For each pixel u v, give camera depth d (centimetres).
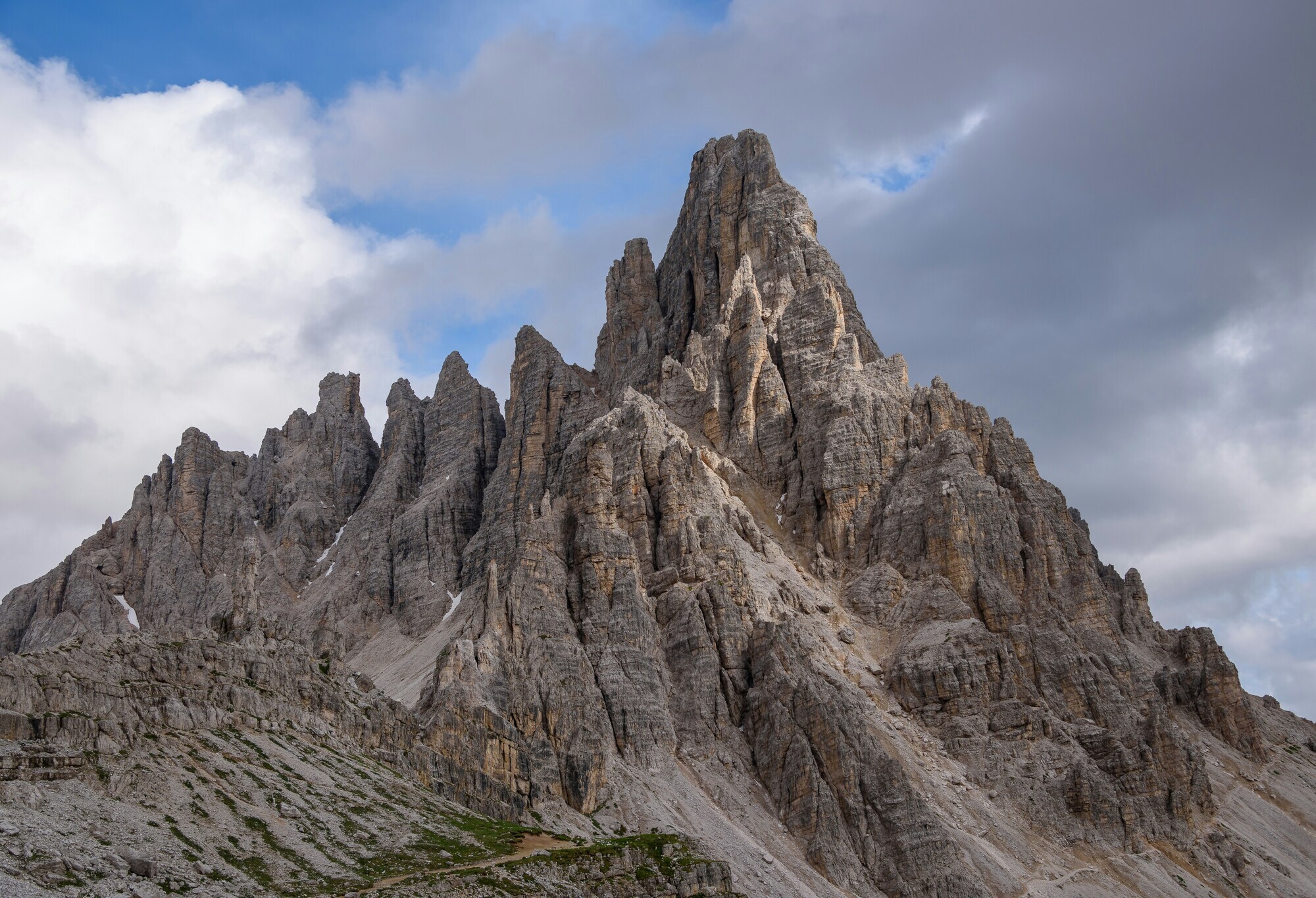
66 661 12925
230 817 12312
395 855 13100
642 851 15638
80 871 10000
